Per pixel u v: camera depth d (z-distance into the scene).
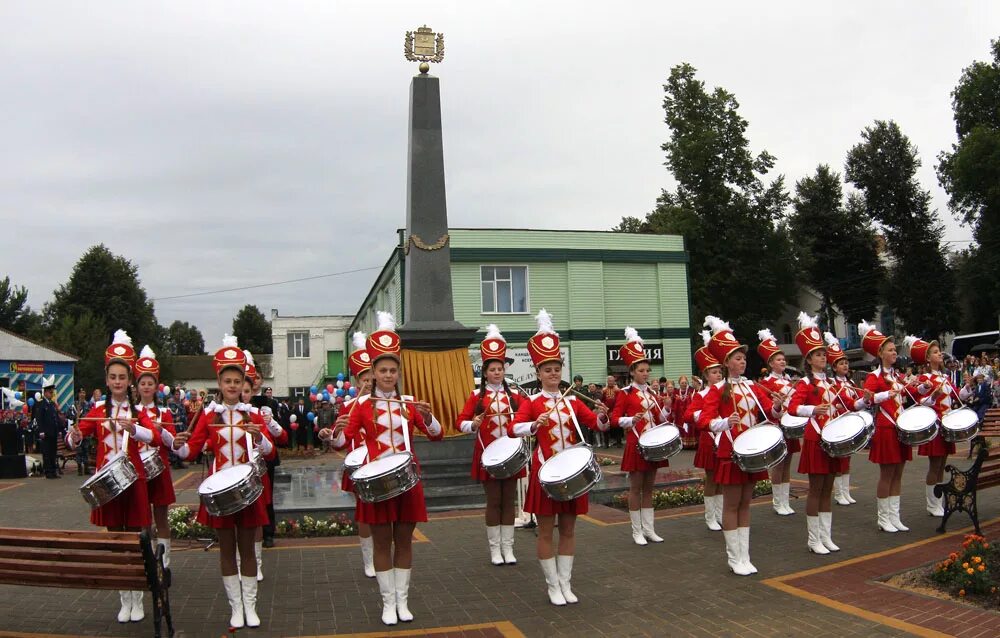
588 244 30.98
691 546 9.05
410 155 15.58
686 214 40.28
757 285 40.34
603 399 19.81
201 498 6.27
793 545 8.93
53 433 18.78
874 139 46.50
